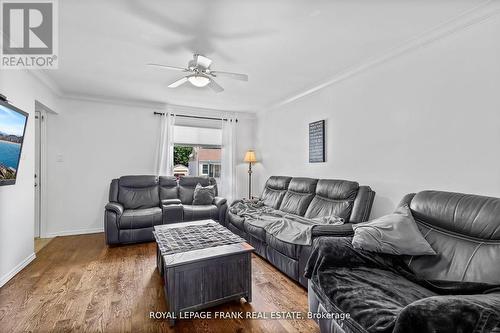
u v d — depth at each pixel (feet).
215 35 7.45
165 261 6.16
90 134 14.21
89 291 7.43
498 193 6.05
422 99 7.73
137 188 14.19
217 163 18.72
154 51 8.52
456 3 6.05
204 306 6.35
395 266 5.52
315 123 12.43
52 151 13.29
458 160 6.83
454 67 6.91
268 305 6.81
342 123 10.91
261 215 11.25
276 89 12.85
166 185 15.01
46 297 7.07
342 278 5.04
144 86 12.35
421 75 7.77
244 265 6.89
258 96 14.19
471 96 6.55
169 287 5.91
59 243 12.13
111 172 14.74
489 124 6.21
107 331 5.69
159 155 15.84
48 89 11.71
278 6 6.09
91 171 14.24
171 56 8.93
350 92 10.48
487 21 6.23
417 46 7.80
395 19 6.70
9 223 8.20
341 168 10.97
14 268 8.48
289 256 8.07
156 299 7.02
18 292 7.35
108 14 6.40
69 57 8.98
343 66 9.89
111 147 14.74
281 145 15.57
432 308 3.11
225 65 9.74
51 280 8.13
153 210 12.71
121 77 11.06
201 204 14.65
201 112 17.31
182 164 17.61
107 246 11.71
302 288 7.76
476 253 4.76
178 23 6.81
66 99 13.61
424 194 6.29
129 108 15.25
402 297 4.35
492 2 5.97
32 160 9.80
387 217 6.31
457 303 3.09
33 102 9.91
